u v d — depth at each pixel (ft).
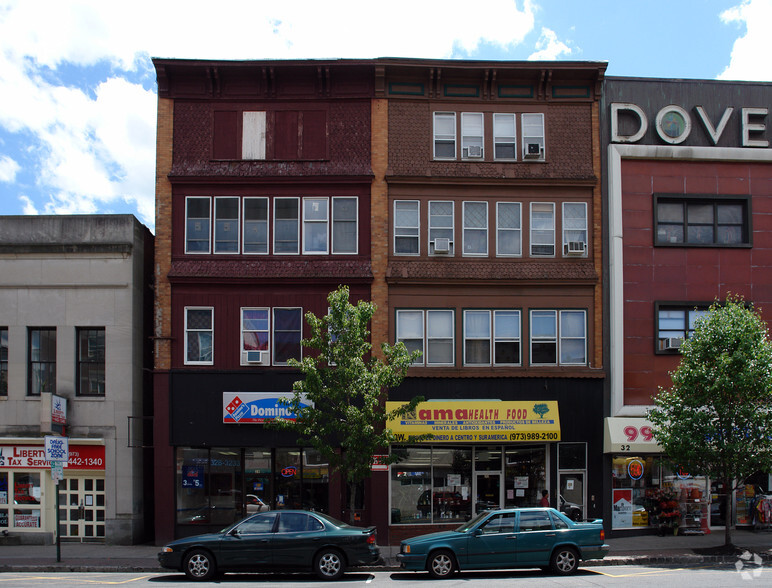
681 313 72.33
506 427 67.77
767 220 73.72
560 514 50.49
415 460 69.26
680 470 62.34
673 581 44.98
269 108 73.26
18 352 69.51
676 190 73.20
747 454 57.00
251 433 68.54
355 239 72.02
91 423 68.49
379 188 72.28
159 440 68.54
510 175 72.84
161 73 72.02
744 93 75.41
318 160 72.43
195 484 68.64
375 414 57.88
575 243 72.13
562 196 73.26
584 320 71.97
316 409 60.70
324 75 72.84
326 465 68.85
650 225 72.69
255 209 72.18
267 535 48.01
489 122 74.02
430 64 72.74
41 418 65.77
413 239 72.43
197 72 72.79
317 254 71.56
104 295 69.92
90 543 67.77
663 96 74.74
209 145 72.49
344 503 67.67
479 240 72.74
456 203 72.84
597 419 70.33
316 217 72.23
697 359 59.67
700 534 69.46
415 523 68.33
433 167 72.84
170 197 71.67
